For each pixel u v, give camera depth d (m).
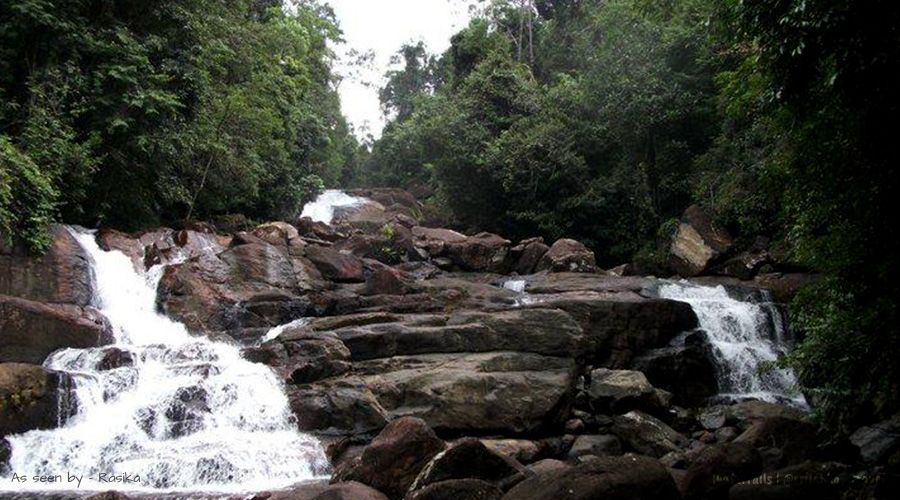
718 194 21.12
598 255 26.23
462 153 27.55
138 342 13.18
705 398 14.59
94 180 15.61
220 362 11.97
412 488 7.73
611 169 26.34
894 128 6.46
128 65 15.30
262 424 11.17
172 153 16.20
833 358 8.06
